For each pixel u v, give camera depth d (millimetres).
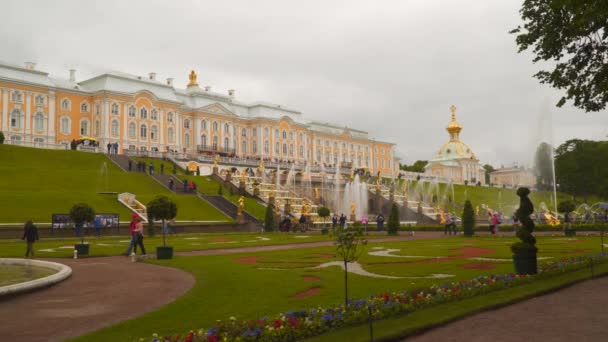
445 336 8586
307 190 68625
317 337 8242
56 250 25562
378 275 15742
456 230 45719
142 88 89750
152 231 36438
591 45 20062
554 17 20000
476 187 107750
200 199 51062
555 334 8633
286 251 25219
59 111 82250
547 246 26266
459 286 12242
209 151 97625
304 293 12820
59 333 9250
